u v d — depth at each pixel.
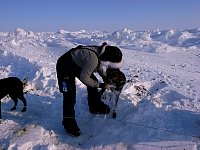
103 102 2.83
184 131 2.39
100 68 2.55
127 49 9.23
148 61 6.73
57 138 2.54
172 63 6.79
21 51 7.17
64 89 2.48
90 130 2.61
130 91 3.53
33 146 2.41
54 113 2.99
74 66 2.45
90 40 11.72
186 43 12.46
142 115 2.64
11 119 2.90
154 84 4.05
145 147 2.27
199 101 3.31
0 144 2.47
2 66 5.35
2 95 2.98
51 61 5.93
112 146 2.36
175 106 3.11
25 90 3.71
